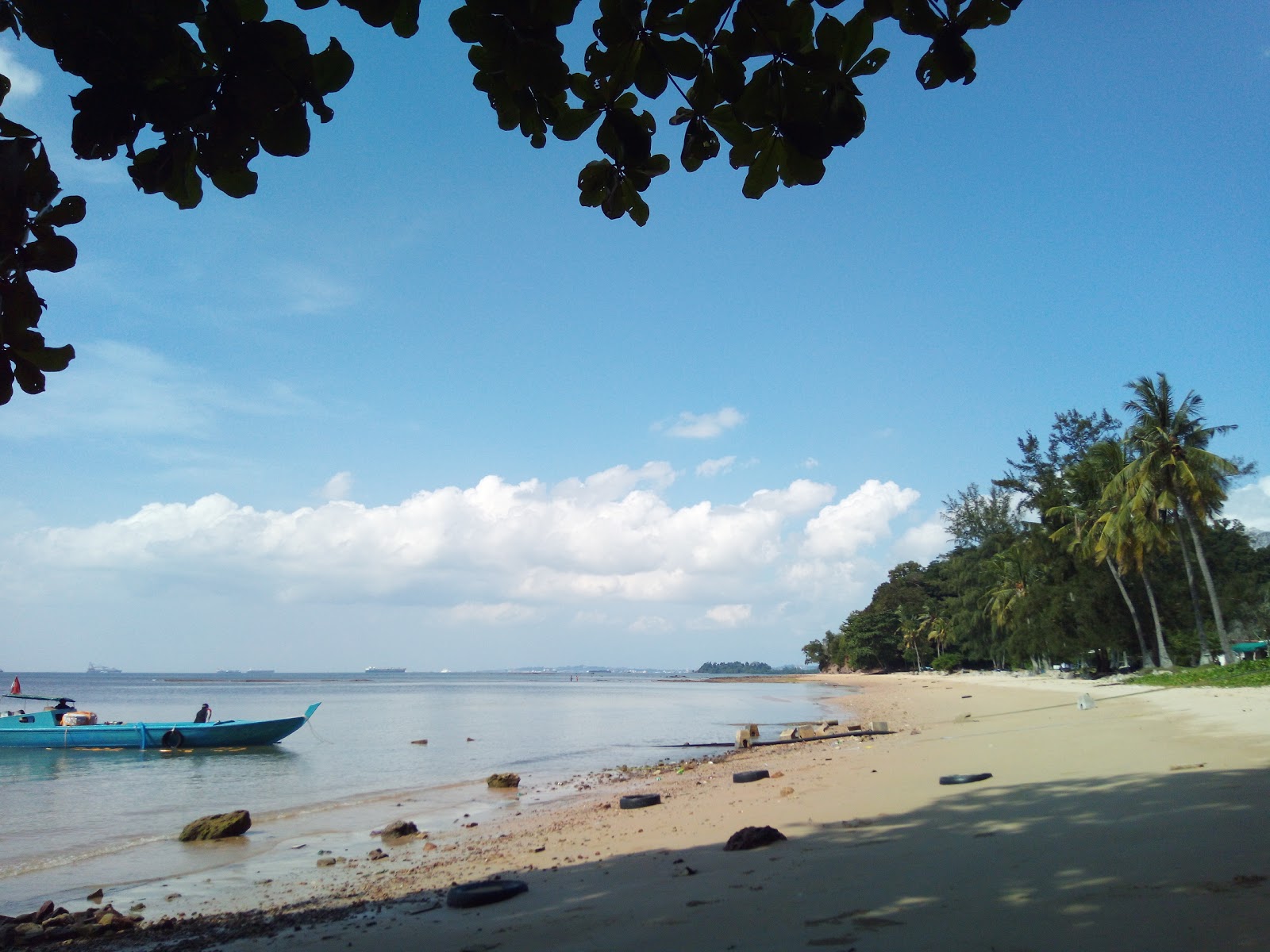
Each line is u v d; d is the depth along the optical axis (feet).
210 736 92.38
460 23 7.70
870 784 39.09
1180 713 57.00
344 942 21.24
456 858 34.86
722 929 16.51
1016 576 181.16
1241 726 44.45
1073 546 143.23
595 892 23.03
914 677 309.01
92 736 91.61
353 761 83.41
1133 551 121.19
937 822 26.50
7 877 36.65
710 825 33.37
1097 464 135.85
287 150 7.61
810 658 477.77
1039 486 175.42
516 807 52.47
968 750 50.14
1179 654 140.26
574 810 47.70
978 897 16.24
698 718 147.84
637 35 7.90
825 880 19.95
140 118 7.23
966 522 229.86
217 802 58.03
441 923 22.21
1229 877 15.20
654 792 52.60
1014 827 23.72
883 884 18.52
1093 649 148.36
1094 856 18.51
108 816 53.21
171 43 7.04
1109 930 13.02
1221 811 21.91
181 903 30.96
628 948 16.05
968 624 231.71
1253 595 141.08
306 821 49.62
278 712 168.55
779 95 8.18
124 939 24.99
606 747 94.48
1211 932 12.25
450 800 56.70
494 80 8.70
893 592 359.25
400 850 39.34
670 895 20.92
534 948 17.47
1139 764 34.06
